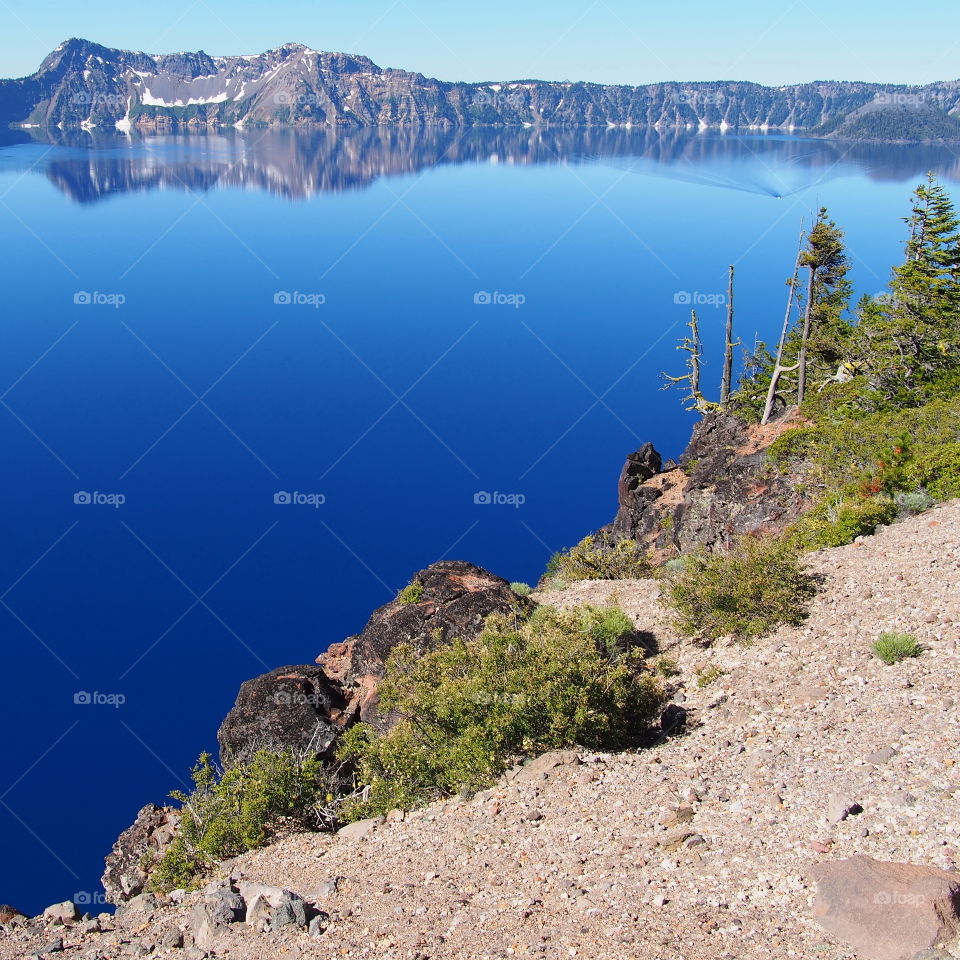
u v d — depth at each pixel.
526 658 14.95
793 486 29.20
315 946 9.09
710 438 39.53
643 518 36.69
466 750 13.73
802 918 7.86
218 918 9.80
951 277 44.81
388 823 13.16
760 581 17.17
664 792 11.38
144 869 16.52
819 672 14.21
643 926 8.31
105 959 9.77
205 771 15.57
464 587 23.17
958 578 16.09
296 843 13.65
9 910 11.99
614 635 17.30
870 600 16.36
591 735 13.66
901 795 9.59
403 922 9.35
